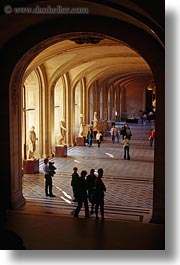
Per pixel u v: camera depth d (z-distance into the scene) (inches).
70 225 358.3
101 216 395.9
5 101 414.3
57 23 404.8
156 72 385.1
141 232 340.2
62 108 910.4
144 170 677.3
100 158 796.6
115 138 1160.2
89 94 1100.5
